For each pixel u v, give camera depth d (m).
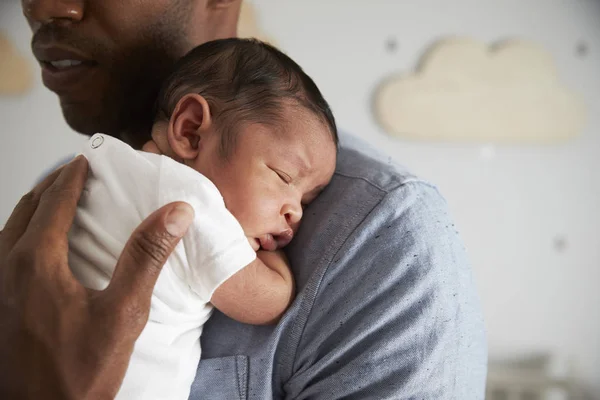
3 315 0.52
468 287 0.69
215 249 0.58
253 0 2.06
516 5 2.10
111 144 0.63
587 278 2.12
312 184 0.72
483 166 2.12
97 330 0.49
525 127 2.10
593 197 2.12
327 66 2.09
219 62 0.73
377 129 2.11
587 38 2.10
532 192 2.12
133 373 0.58
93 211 0.60
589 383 2.12
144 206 0.59
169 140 0.71
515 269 2.13
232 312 0.64
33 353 0.51
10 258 0.53
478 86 2.09
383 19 2.09
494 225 2.13
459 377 0.65
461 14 2.09
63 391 0.50
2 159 2.06
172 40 0.80
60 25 0.74
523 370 2.08
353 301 0.64
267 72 0.72
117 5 0.73
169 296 0.58
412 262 0.65
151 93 0.81
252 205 0.68
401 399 0.62
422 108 2.08
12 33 2.03
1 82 2.03
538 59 2.09
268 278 0.64
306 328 0.65
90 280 0.58
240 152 0.69
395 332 0.63
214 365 0.67
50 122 2.06
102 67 0.77
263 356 0.65
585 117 2.11
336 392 0.64
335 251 0.66
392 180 0.70
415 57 2.10
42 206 0.57
